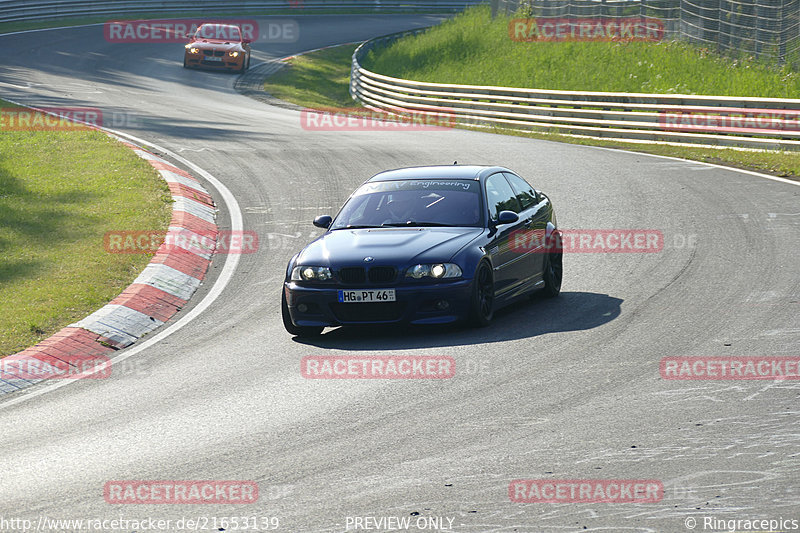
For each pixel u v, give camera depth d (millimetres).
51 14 183000
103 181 62531
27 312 37250
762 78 106875
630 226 51438
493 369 28109
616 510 17719
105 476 21062
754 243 45312
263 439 23047
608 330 31984
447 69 145125
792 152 76500
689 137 84938
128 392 28453
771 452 20141
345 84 162000
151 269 43844
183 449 22672
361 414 24578
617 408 23734
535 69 131500
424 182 37406
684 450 20547
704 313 33406
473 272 32781
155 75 139875
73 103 103438
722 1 119500
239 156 77500
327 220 37125
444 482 19500
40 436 24500
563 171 70500
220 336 35219
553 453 20844
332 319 32875
